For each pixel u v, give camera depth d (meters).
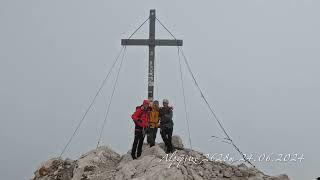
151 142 18.64
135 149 18.27
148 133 18.53
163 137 18.69
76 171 18.34
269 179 16.94
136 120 18.25
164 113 18.75
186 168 16.64
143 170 16.73
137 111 18.41
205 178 16.44
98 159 18.95
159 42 22.69
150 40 22.66
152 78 22.23
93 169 18.27
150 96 22.00
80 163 18.72
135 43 22.75
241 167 18.27
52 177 18.70
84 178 17.77
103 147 20.31
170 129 18.67
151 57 22.47
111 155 19.69
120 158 19.67
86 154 19.80
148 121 18.44
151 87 22.09
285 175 17.30
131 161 17.55
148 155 17.67
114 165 18.81
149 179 15.66
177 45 22.59
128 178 16.50
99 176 17.28
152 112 18.56
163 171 15.98
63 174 18.70
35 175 19.39
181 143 20.95
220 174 16.89
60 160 19.72
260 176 17.02
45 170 19.23
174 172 16.02
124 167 17.08
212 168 17.30
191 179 16.03
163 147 20.42
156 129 18.66
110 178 16.94
